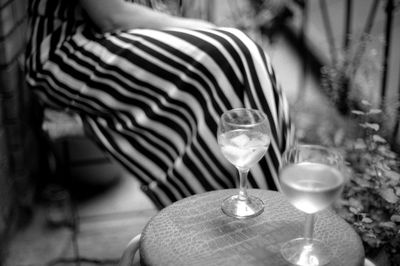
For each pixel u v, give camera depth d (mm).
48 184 2189
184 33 1446
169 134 1493
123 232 1944
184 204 1130
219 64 1400
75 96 1526
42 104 1827
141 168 1531
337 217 1084
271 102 1395
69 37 1534
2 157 1889
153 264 981
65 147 2014
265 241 1020
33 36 1569
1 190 1862
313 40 2502
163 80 1444
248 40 1430
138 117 1487
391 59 2299
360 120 1828
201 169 1440
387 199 1404
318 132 2020
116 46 1463
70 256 1839
